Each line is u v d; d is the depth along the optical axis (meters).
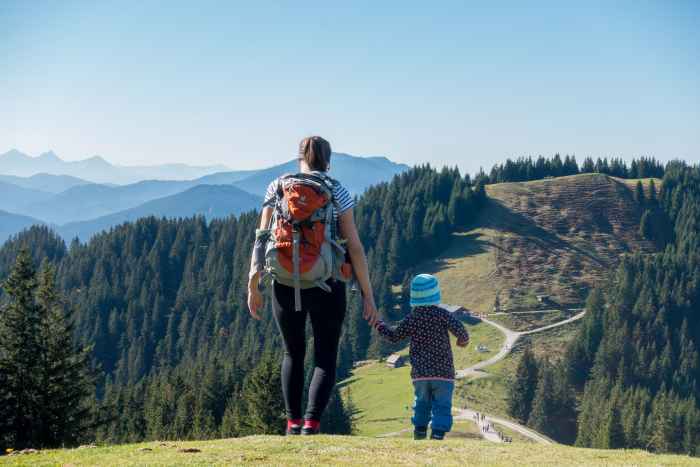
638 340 168.38
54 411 33.12
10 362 33.22
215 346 176.12
